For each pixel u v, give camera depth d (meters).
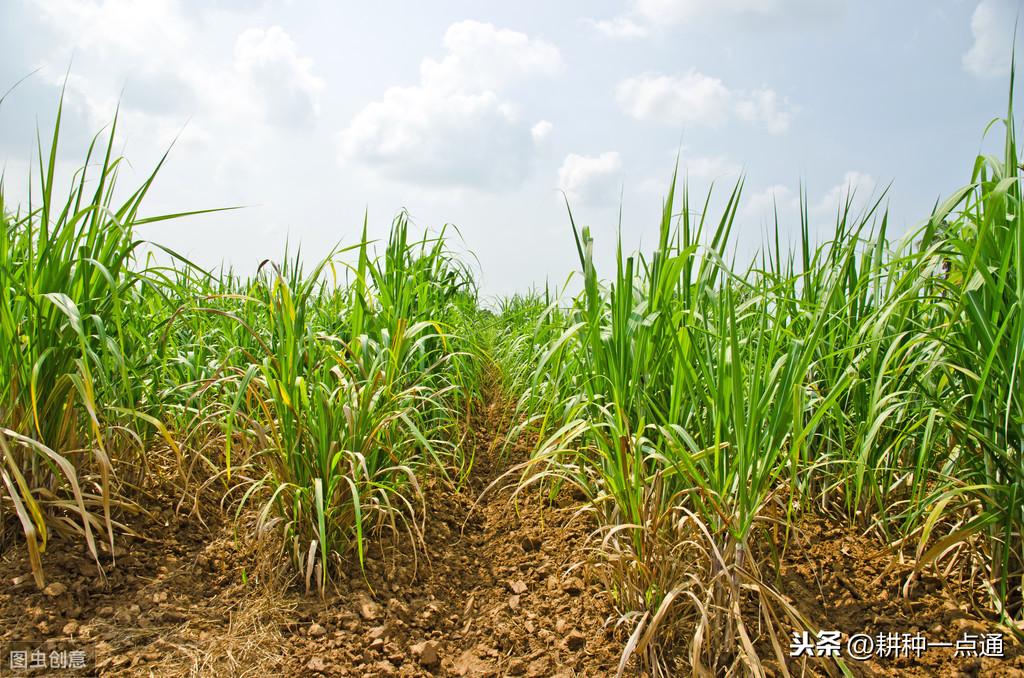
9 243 2.97
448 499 4.03
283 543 2.88
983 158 2.63
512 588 3.06
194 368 3.84
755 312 3.06
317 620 2.69
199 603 2.75
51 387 2.80
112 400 3.06
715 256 2.36
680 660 2.40
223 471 2.94
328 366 3.23
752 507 2.29
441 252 5.30
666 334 2.78
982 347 2.52
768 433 2.32
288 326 2.84
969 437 2.69
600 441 2.68
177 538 3.19
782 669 2.20
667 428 2.62
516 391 5.39
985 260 2.60
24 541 2.84
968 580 2.83
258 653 2.46
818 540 3.11
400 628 2.73
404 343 3.55
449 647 2.71
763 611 2.29
